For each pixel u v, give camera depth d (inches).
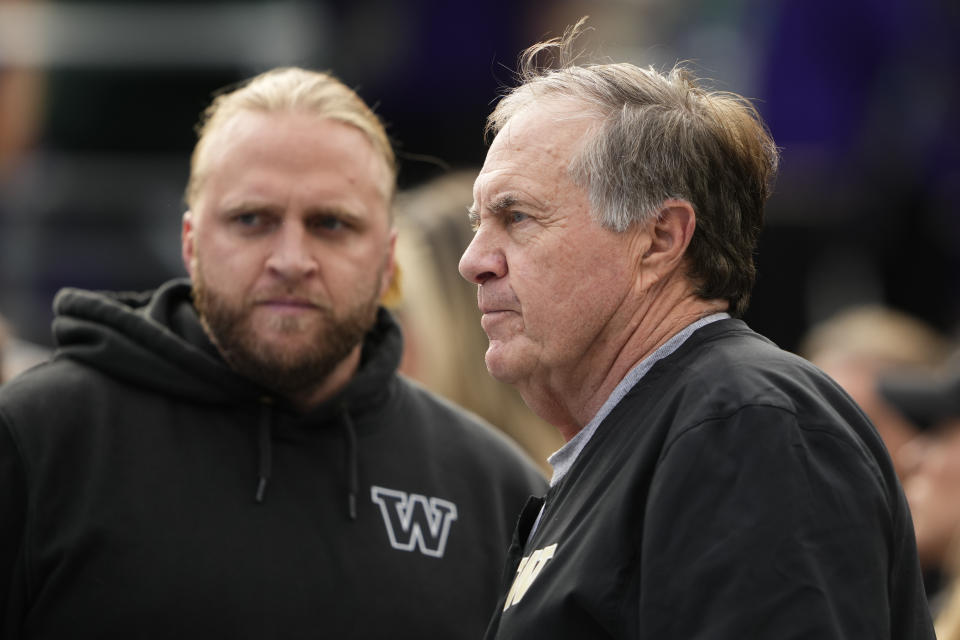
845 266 833.5
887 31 821.2
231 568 330.6
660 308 275.0
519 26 818.2
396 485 362.6
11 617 320.5
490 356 283.3
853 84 827.4
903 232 837.2
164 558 326.0
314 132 350.3
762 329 823.1
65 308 368.2
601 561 246.7
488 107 824.9
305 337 344.2
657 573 235.8
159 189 801.6
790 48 828.0
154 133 805.9
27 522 323.0
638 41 839.1
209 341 361.4
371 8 815.7
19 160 795.4
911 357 601.3
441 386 460.4
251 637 326.0
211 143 359.6
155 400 349.7
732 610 225.5
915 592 262.7
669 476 241.8
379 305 394.0
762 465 235.0
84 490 328.5
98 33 798.5
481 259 281.3
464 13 814.5
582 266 270.7
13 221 794.2
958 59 828.6
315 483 352.2
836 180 829.8
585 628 245.9
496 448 390.9
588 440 276.1
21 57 792.3
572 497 269.9
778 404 241.4
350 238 351.9
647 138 271.1
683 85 288.0
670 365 266.7
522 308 276.1
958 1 824.9
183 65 804.0
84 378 346.9
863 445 249.4
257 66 807.7
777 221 823.7
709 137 275.9
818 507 232.1
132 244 800.9
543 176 273.0
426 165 825.5
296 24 810.2
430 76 821.9
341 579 340.2
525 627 251.8
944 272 839.1
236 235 346.3
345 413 363.9
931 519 517.0
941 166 835.4
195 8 802.8
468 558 361.1
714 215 275.1
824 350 644.1
